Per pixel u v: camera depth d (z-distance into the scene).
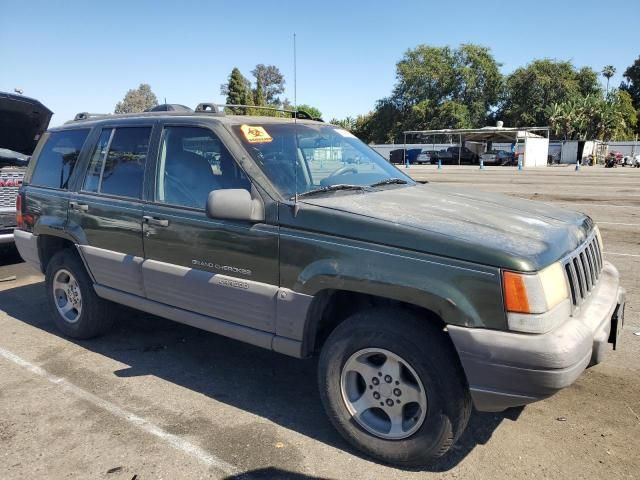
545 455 3.11
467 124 67.31
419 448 2.89
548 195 17.02
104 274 4.40
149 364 4.42
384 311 2.98
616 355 4.44
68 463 3.07
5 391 3.94
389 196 3.60
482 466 3.01
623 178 25.92
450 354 2.82
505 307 2.58
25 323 5.41
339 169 4.02
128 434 3.36
